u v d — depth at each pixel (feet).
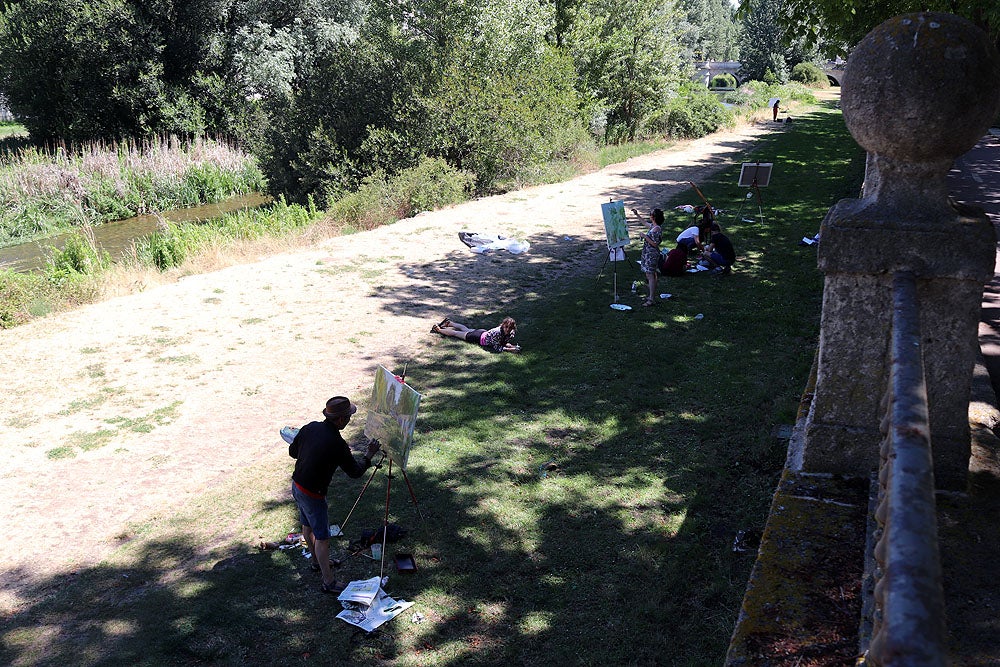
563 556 22.07
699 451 27.55
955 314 13.17
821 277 48.26
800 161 100.48
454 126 85.87
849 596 11.88
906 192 13.30
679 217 68.49
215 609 20.35
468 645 18.75
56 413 32.71
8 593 21.59
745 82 280.31
